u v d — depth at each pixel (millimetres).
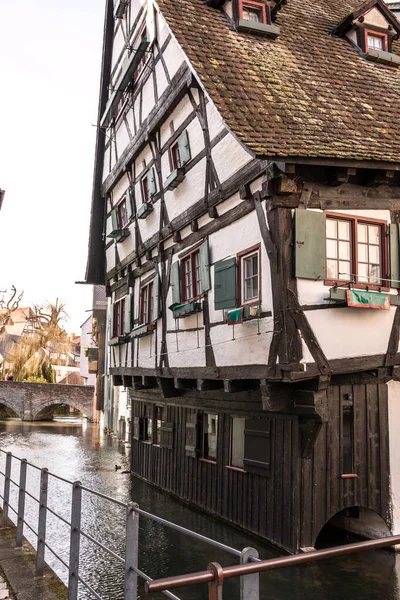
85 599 6773
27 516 11031
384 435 8828
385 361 7980
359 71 10086
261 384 7969
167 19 9422
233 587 7184
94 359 31969
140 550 8703
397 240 8312
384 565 7961
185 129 10578
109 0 15578
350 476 8438
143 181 13156
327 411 7742
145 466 14898
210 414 11359
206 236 9789
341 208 7965
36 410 37625
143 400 15641
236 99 7926
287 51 9867
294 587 7109
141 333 12664
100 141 16656
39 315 49188
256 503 9219
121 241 14844
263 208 7941
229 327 8852
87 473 16188
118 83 14734
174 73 10742
